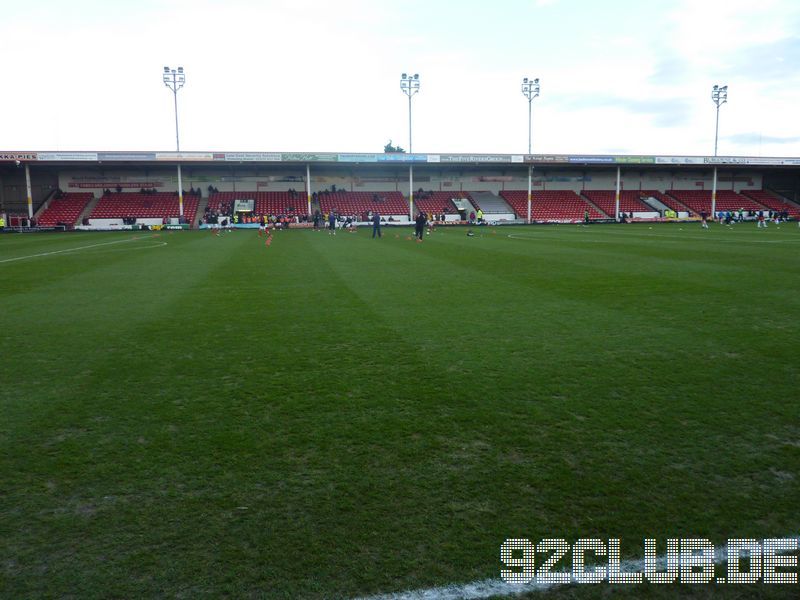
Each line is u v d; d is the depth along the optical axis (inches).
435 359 248.8
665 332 298.4
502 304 386.6
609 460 151.1
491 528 121.0
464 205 2177.7
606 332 299.6
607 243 989.8
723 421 176.7
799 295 418.6
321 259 727.7
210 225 1824.6
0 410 191.0
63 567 109.2
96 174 1996.8
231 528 121.3
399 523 122.6
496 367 235.6
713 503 130.7
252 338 292.7
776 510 128.0
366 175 2224.4
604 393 202.5
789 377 220.2
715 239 1090.1
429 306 381.1
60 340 291.4
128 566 109.3
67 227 1744.6
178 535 119.0
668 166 2185.0
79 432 172.1
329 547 114.7
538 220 2082.9
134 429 174.1
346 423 177.0
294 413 185.8
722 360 243.9
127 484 140.3
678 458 152.3
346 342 281.9
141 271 604.4
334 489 136.9
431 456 153.9
